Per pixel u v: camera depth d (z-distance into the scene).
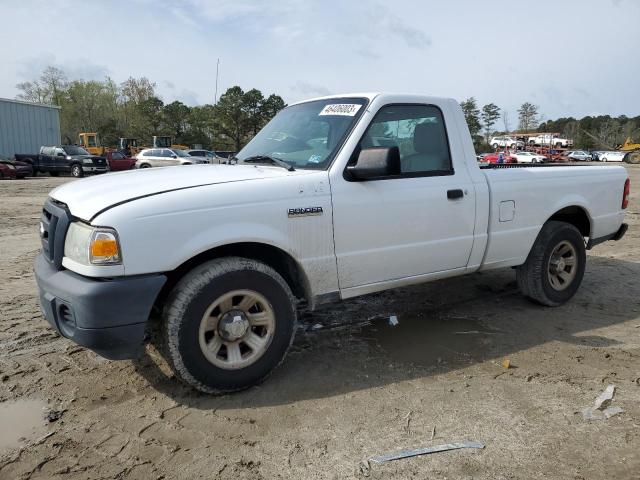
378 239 3.68
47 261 3.35
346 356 3.87
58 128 34.69
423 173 3.94
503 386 3.40
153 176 3.44
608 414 3.04
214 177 3.33
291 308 3.40
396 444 2.74
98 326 2.80
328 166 3.54
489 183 4.28
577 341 4.18
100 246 2.78
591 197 5.13
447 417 3.01
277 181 3.30
